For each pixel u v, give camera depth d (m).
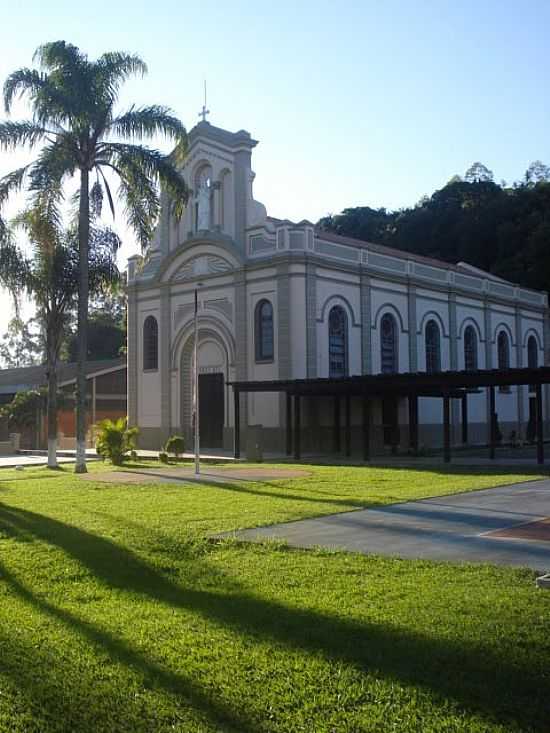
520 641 6.51
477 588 8.24
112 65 25.59
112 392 50.09
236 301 34.62
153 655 6.42
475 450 35.28
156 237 39.44
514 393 47.59
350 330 34.97
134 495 17.38
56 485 20.28
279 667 6.07
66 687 5.83
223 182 36.12
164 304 38.16
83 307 25.95
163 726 5.14
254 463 27.91
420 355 39.47
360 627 6.96
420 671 5.91
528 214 67.25
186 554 10.48
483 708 5.26
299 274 32.69
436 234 71.75
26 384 52.84
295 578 8.89
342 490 17.91
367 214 78.88
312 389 28.92
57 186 25.89
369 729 5.01
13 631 7.19
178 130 26.33
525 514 13.90
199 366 36.88
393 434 34.53
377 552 10.42
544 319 51.91
